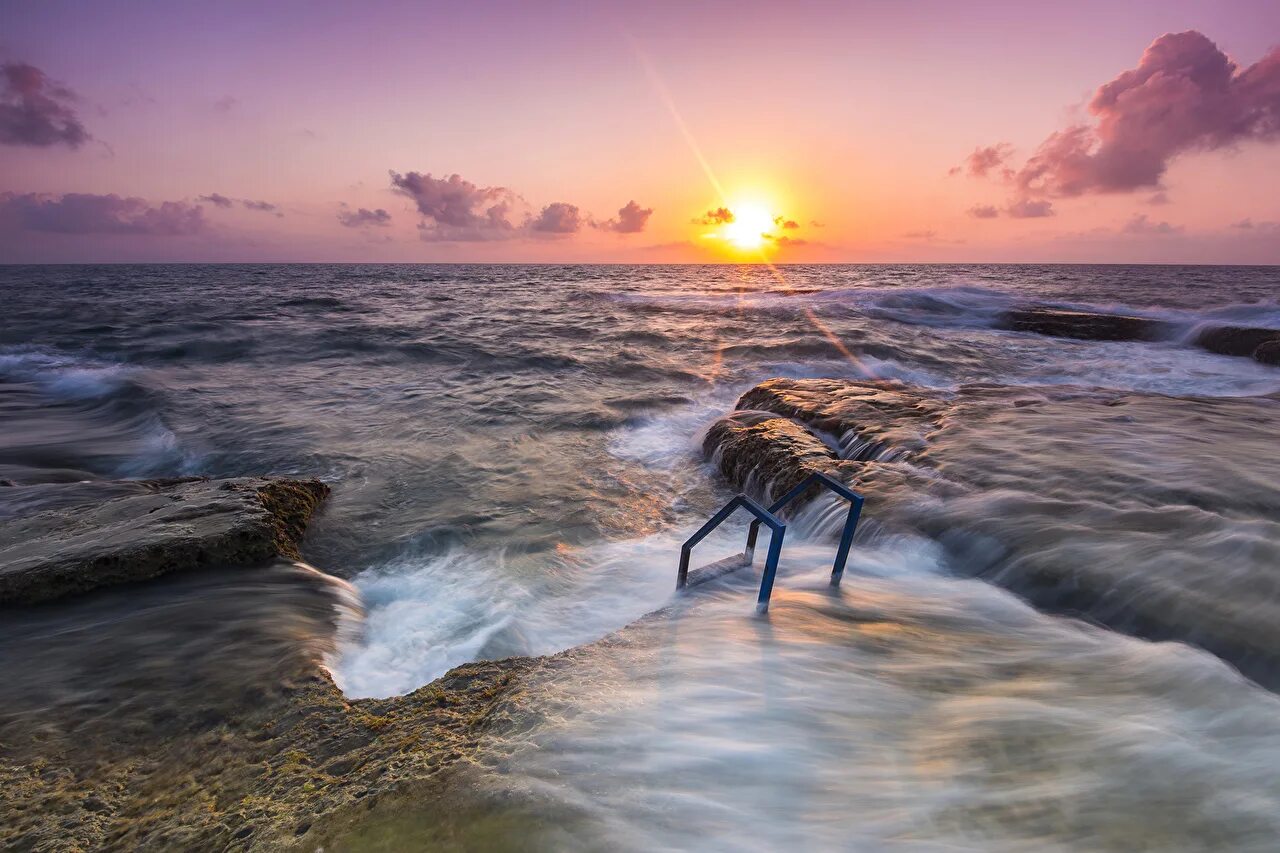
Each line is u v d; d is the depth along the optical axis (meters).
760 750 2.61
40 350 20.61
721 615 4.10
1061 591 4.61
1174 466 6.82
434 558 6.79
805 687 3.16
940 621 4.20
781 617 4.05
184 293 49.78
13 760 3.38
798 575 5.00
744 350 21.12
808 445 8.36
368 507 8.30
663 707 2.94
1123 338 23.67
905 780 2.43
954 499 6.21
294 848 2.26
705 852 2.04
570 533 7.40
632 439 11.58
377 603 5.80
